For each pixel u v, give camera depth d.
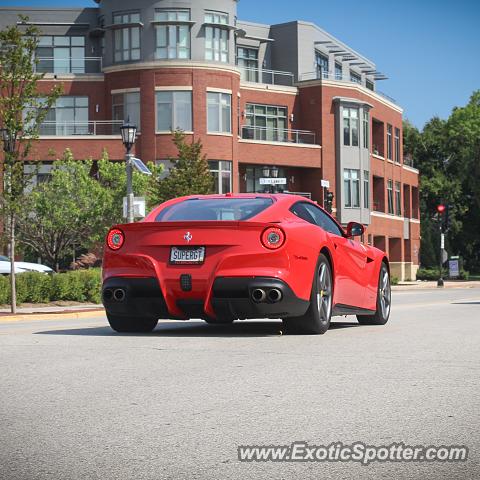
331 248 11.23
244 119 59.94
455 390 6.47
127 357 8.41
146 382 6.88
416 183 78.44
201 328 12.26
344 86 62.94
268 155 58.66
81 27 58.97
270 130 61.03
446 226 52.50
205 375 7.21
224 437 4.97
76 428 5.28
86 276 25.89
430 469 4.30
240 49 64.56
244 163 58.56
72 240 41.62
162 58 54.16
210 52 54.91
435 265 83.06
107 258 10.78
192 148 43.03
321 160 61.50
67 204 39.88
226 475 4.20
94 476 4.21
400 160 73.81
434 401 6.04
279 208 10.83
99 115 55.56
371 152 65.94
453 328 12.13
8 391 6.57
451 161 90.06
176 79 53.72
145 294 10.55
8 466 4.43
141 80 54.09
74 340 10.19
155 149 53.56
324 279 10.97
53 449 4.77
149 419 5.50
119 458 4.54
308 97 62.47
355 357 8.38
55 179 40.50
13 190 21.31
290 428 5.20
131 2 55.00
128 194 23.38
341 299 11.63
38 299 24.58
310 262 10.53
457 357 8.40
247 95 60.38
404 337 10.49
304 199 11.58
